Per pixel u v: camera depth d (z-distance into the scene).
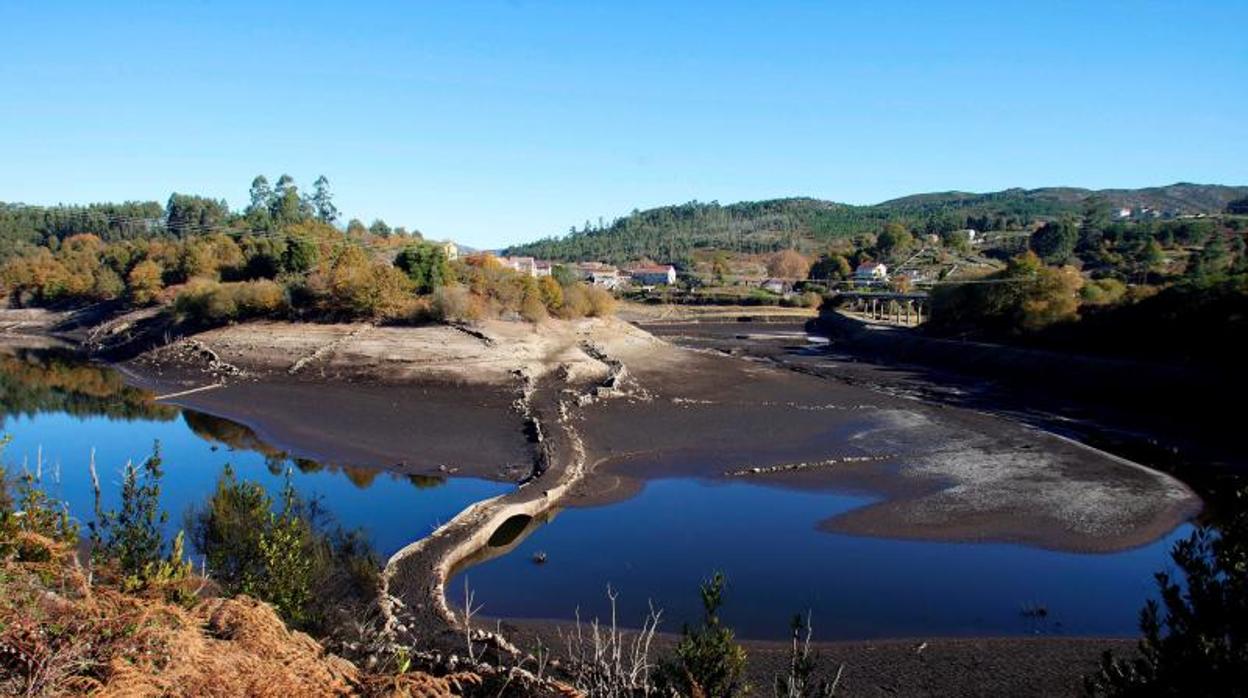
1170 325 58.34
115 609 7.86
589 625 19.62
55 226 142.12
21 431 41.16
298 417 43.78
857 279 158.62
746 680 16.67
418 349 59.22
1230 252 118.88
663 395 52.00
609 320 81.69
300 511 24.73
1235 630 7.23
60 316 100.12
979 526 27.42
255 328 67.06
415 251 71.50
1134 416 48.94
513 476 32.88
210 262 89.75
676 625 19.88
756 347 95.69
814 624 20.14
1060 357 61.69
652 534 26.73
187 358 63.31
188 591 9.14
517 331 66.38
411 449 36.91
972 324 82.44
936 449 38.69
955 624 20.25
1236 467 35.84
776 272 198.25
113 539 11.15
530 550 25.06
